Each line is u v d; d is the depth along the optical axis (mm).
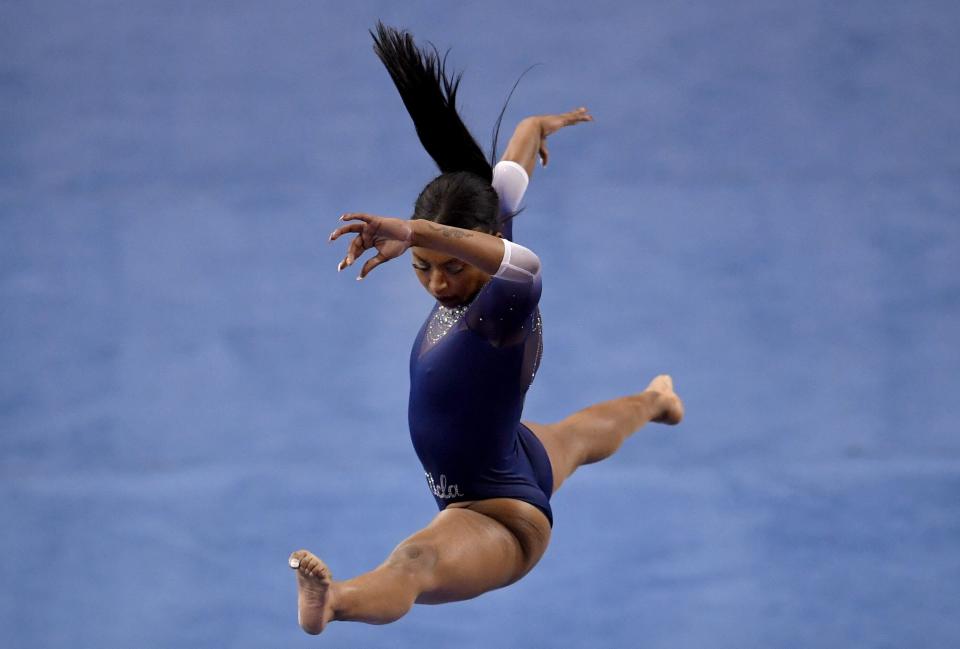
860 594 25875
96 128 48438
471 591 17000
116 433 33219
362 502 29875
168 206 44344
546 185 44656
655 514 29359
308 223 43031
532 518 17859
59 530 28953
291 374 35719
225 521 29188
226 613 25656
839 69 49344
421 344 18047
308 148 47062
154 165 46562
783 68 49469
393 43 18422
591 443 20375
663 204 43344
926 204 42844
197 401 34562
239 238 42469
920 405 33781
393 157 46344
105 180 45875
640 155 45969
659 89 48656
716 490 30391
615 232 41938
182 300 39312
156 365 36188
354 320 38375
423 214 17016
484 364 17188
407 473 31297
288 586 26547
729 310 37906
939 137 46125
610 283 39250
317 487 30656
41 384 35406
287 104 49375
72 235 42875
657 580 26594
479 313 16922
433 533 16875
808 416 33438
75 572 27250
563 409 33312
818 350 36094
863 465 31359
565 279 39406
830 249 40750
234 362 36281
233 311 38781
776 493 30156
